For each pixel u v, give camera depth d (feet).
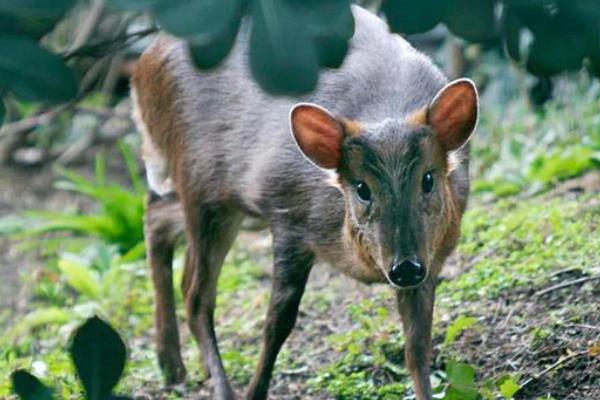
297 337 38.68
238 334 40.19
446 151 28.27
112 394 22.08
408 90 31.09
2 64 17.38
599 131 49.98
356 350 35.65
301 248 31.55
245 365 37.11
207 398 35.73
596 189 44.93
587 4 18.20
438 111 28.09
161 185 37.55
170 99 35.27
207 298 35.53
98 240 52.37
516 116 54.90
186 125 34.71
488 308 36.09
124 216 50.90
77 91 17.78
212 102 33.94
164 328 37.17
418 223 27.25
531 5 18.42
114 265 47.14
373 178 27.55
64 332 41.47
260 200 32.27
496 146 53.11
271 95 17.26
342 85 31.48
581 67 19.22
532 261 38.22
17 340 42.73
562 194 45.42
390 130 27.86
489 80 58.39
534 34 18.66
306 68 17.15
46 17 17.22
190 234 35.47
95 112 63.36
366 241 28.02
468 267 40.11
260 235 49.83
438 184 27.94
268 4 17.11
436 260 29.96
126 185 62.08
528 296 36.09
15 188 62.44
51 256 52.80
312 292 41.88
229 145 33.42
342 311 39.78
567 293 35.45
